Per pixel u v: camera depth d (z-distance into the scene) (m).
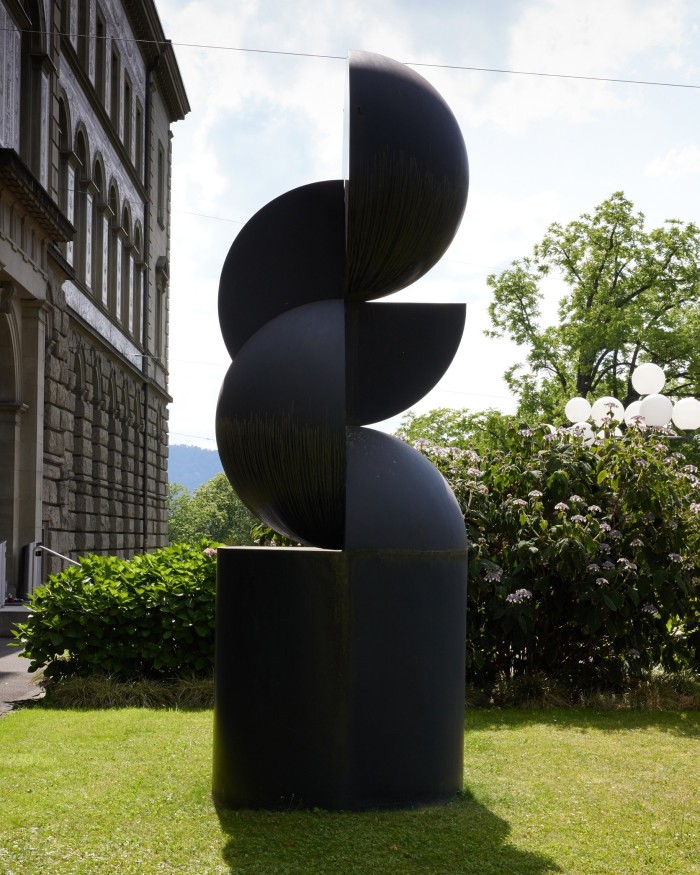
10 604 17.83
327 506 4.63
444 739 4.57
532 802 4.59
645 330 28.50
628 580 7.93
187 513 82.94
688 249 29.70
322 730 4.37
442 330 5.03
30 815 4.31
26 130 20.53
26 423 20.34
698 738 6.21
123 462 32.22
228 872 3.63
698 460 18.36
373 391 5.07
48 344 21.61
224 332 5.19
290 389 4.55
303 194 5.07
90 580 9.30
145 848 3.89
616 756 5.63
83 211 26.86
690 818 4.36
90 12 27.19
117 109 31.50
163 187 42.84
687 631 8.54
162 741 5.97
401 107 4.58
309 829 4.11
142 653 8.28
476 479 8.39
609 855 3.85
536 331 30.77
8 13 19.14
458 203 4.78
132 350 34.12
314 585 4.41
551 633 8.21
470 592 7.84
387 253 4.76
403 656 4.46
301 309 4.83
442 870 3.68
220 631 4.61
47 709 7.41
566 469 8.14
